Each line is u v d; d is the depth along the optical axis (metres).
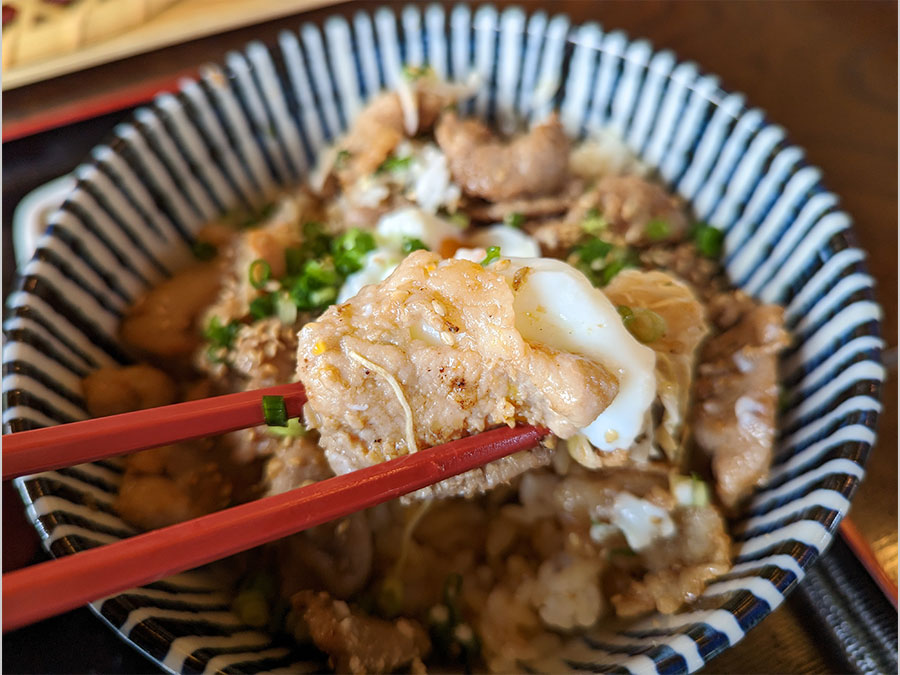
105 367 0.20
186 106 0.23
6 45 0.28
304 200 0.25
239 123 0.24
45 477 0.15
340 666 0.16
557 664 0.16
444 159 0.22
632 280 0.17
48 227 0.19
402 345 0.13
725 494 0.17
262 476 0.19
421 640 0.17
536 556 0.19
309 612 0.16
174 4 0.30
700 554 0.16
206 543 0.11
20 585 0.09
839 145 0.26
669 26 0.30
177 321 0.21
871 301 0.17
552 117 0.23
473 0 0.31
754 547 0.16
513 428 0.14
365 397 0.13
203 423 0.13
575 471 0.18
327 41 0.25
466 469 0.13
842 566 0.17
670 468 0.17
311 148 0.27
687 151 0.23
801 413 0.18
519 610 0.18
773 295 0.20
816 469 0.16
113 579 0.10
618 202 0.22
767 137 0.21
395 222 0.20
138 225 0.22
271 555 0.18
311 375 0.13
